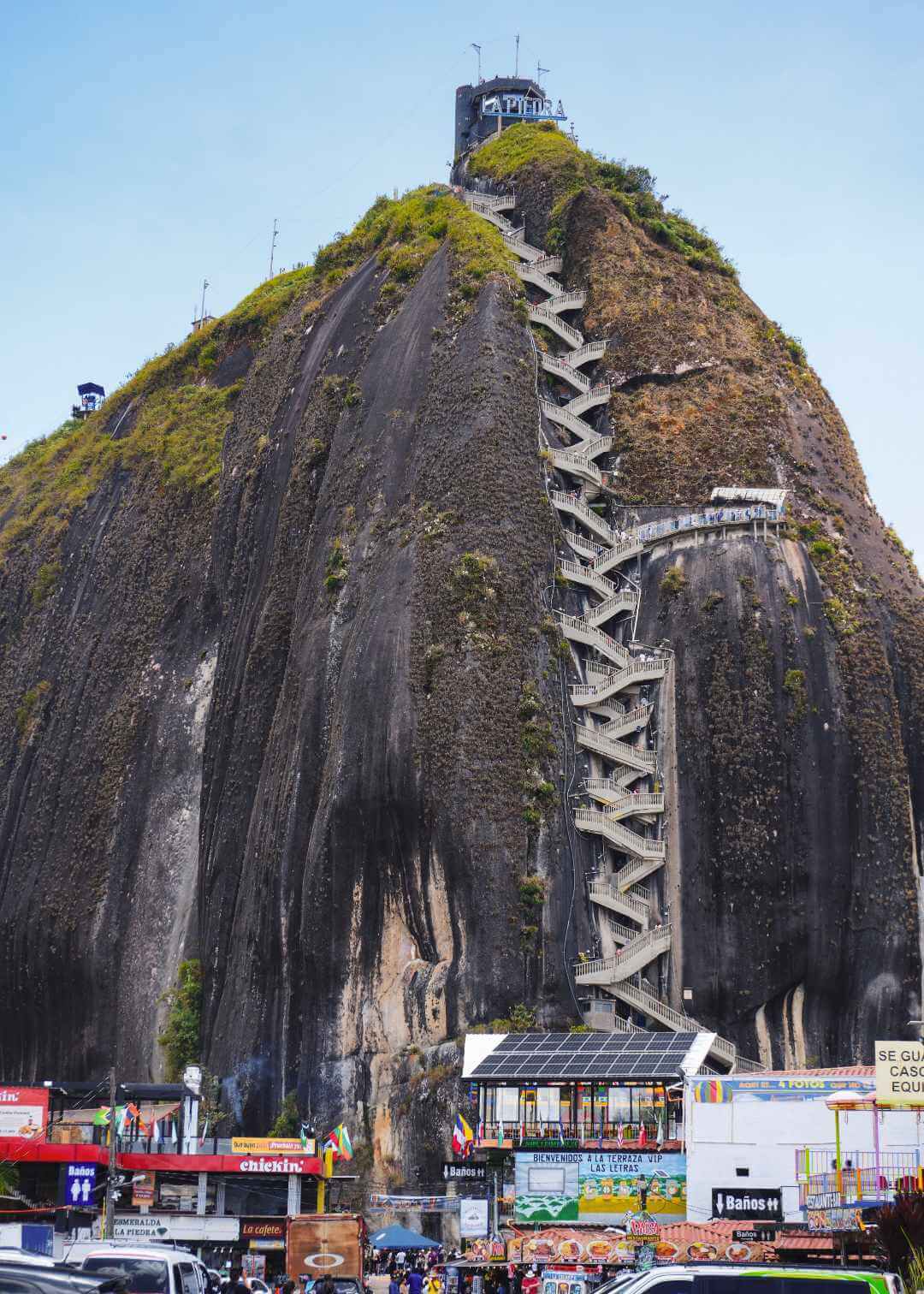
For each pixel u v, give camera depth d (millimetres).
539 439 106875
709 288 120312
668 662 100000
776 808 94875
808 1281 26156
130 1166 61375
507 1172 61750
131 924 112875
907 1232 30203
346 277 130500
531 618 98250
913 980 92500
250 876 100750
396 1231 57719
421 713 93625
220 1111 94312
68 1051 113000
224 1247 56625
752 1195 52344
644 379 114750
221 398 138625
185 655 123250
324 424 117250
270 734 106312
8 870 123750
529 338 111062
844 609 100375
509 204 128500
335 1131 63875
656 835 96438
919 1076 40125
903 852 94250
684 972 93000
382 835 92625
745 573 101688
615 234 121938
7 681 136375
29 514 146875
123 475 140625
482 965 87000
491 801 90812
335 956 92125
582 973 90062
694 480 109188
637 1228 50375
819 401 116000
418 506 103500
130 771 119688
